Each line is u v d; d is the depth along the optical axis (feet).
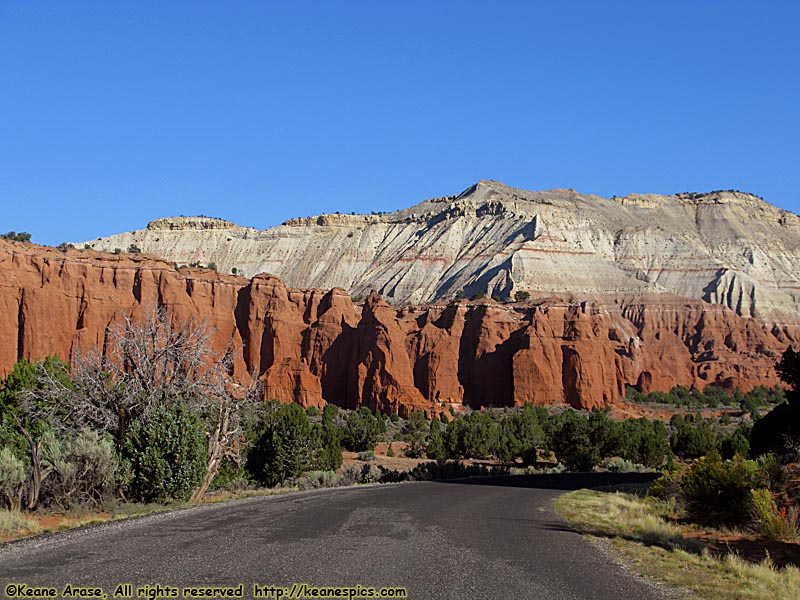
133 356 113.50
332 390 486.79
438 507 92.73
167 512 79.15
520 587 44.27
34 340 402.11
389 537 61.87
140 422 101.91
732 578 51.96
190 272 483.51
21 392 104.99
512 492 128.88
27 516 77.51
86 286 425.69
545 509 96.48
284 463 150.82
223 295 490.49
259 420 157.17
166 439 96.48
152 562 47.24
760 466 111.75
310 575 44.70
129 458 96.68
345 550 54.03
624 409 495.82
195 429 100.17
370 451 297.94
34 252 420.36
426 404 456.86
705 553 60.80
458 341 511.81
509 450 286.87
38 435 102.68
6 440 98.32
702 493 92.07
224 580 42.68
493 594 42.09
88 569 44.83
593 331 526.57
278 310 499.92
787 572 54.19
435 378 489.26
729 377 634.84
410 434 351.05
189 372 117.19
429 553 54.39
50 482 85.92
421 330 514.68
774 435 179.52
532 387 480.23
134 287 441.68
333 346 495.41
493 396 491.72
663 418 485.15
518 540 64.13
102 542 55.26
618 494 125.49
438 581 44.73
